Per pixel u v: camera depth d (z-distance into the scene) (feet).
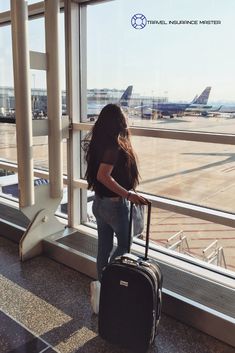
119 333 6.67
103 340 7.12
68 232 11.18
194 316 7.50
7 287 8.98
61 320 7.73
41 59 9.36
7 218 12.51
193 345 7.02
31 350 6.83
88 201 11.64
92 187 7.37
